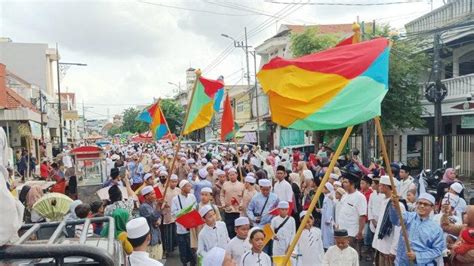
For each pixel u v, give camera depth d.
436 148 17.16
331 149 22.12
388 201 7.12
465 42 19.38
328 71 5.14
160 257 7.93
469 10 19.03
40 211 7.37
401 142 22.72
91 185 14.63
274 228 7.03
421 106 20.78
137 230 4.04
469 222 5.66
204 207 7.05
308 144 30.03
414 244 5.95
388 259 7.19
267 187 8.34
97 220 3.03
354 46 5.32
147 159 22.47
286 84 5.18
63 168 18.52
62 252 1.86
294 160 19.06
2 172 2.08
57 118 42.88
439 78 17.42
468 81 18.80
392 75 19.42
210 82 10.00
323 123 4.94
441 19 20.91
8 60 45.59
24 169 22.80
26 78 45.84
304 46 23.86
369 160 18.55
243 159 19.20
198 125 9.95
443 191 9.30
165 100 57.34
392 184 5.63
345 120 4.89
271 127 38.00
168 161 17.75
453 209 7.90
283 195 9.69
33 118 24.11
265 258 5.74
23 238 2.09
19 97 27.23
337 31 33.62
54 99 49.38
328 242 8.70
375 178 9.28
